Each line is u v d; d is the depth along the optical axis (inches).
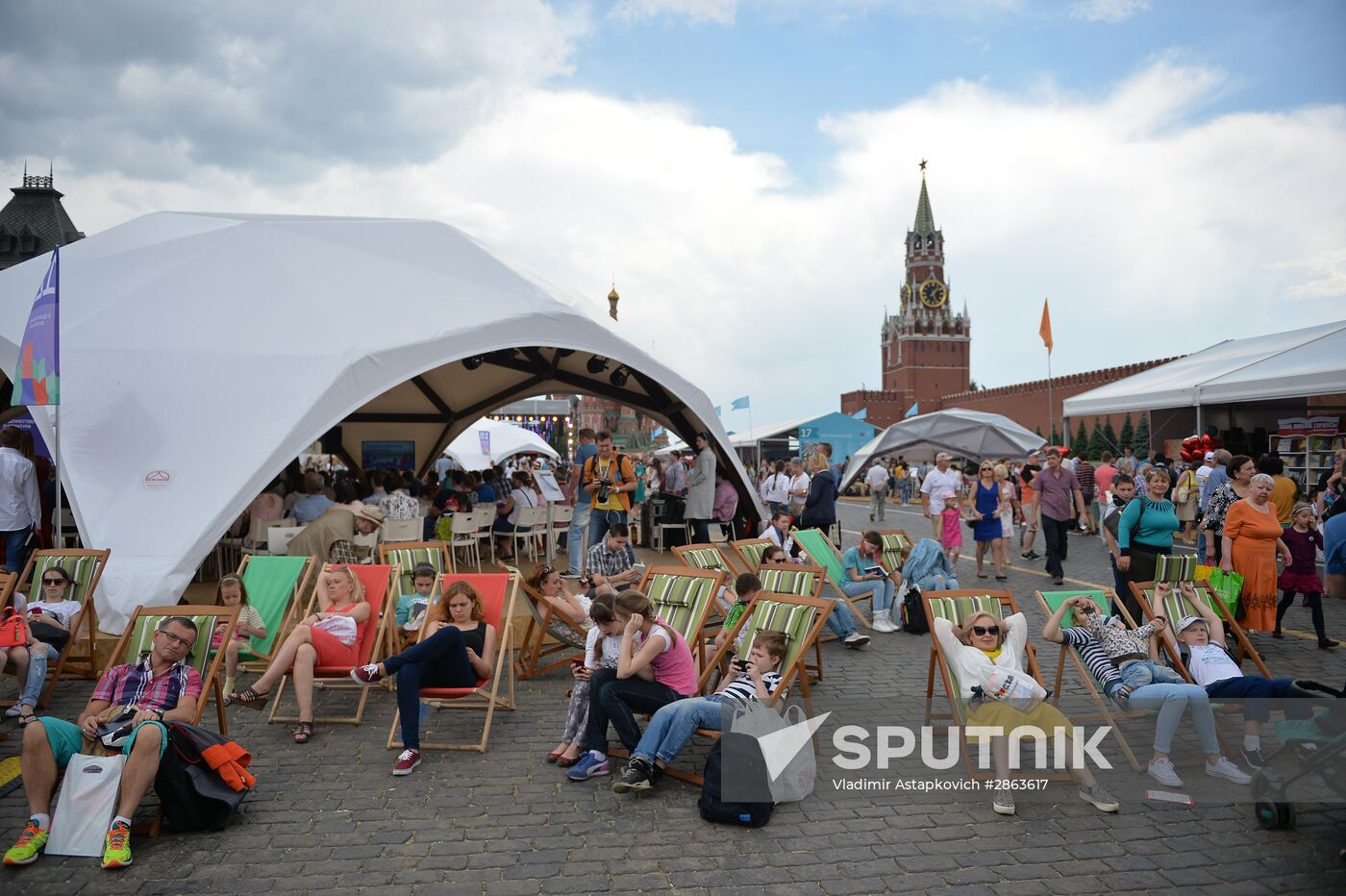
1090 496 733.3
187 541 314.8
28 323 320.5
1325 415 710.5
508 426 890.7
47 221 2261.3
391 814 183.3
